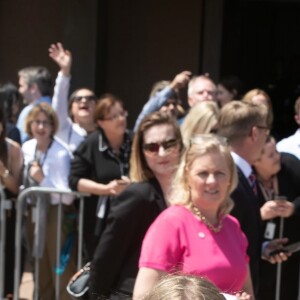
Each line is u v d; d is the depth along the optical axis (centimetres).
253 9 1261
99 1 1043
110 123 583
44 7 1073
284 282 534
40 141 628
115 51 1101
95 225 582
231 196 399
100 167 585
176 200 359
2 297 636
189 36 1080
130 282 387
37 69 770
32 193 602
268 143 498
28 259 654
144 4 1094
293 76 1322
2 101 734
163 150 400
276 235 510
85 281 414
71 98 708
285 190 511
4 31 1093
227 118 436
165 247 344
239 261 354
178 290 201
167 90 690
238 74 1183
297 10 1306
